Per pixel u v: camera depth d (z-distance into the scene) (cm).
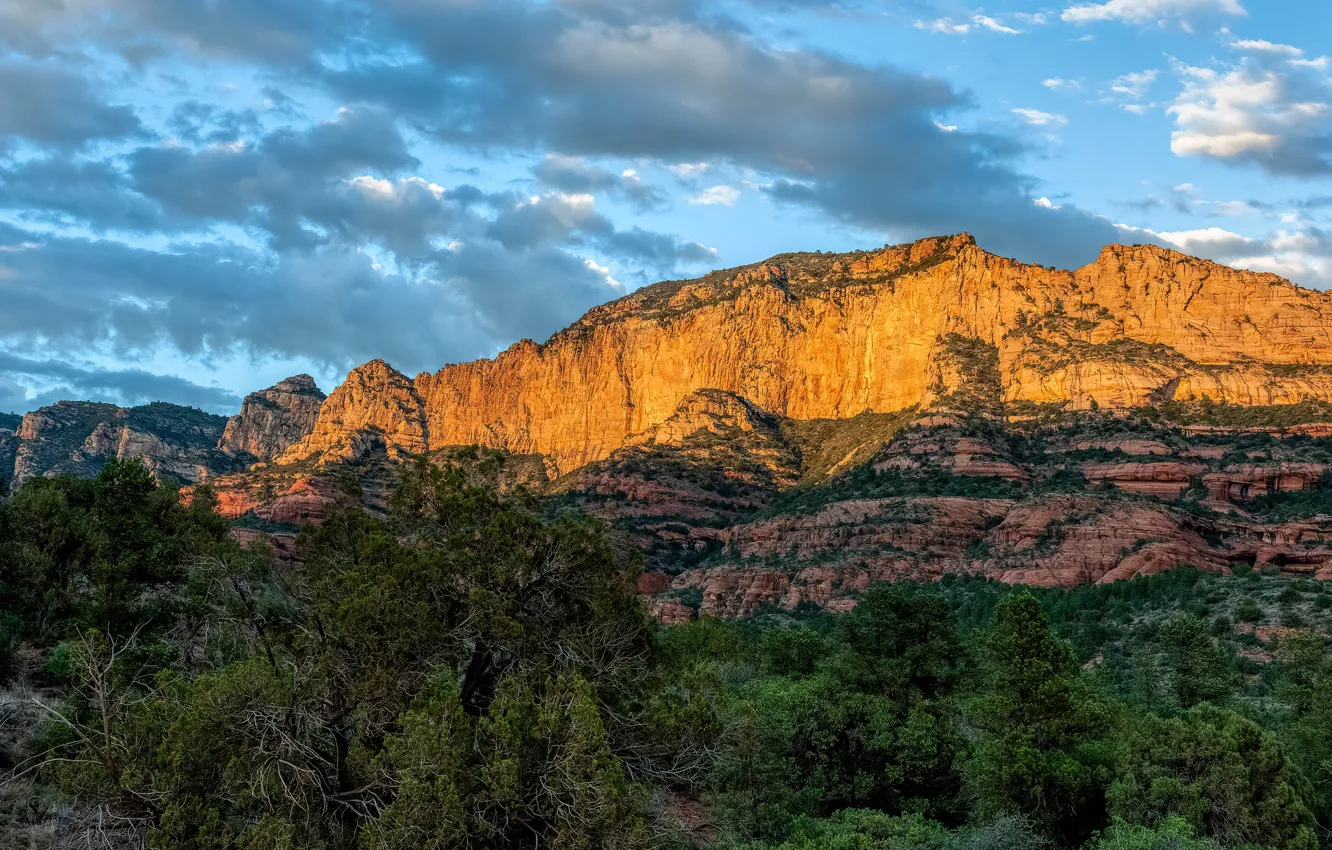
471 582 4275
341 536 4694
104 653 4291
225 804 3647
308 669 3928
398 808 3419
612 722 4266
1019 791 5488
